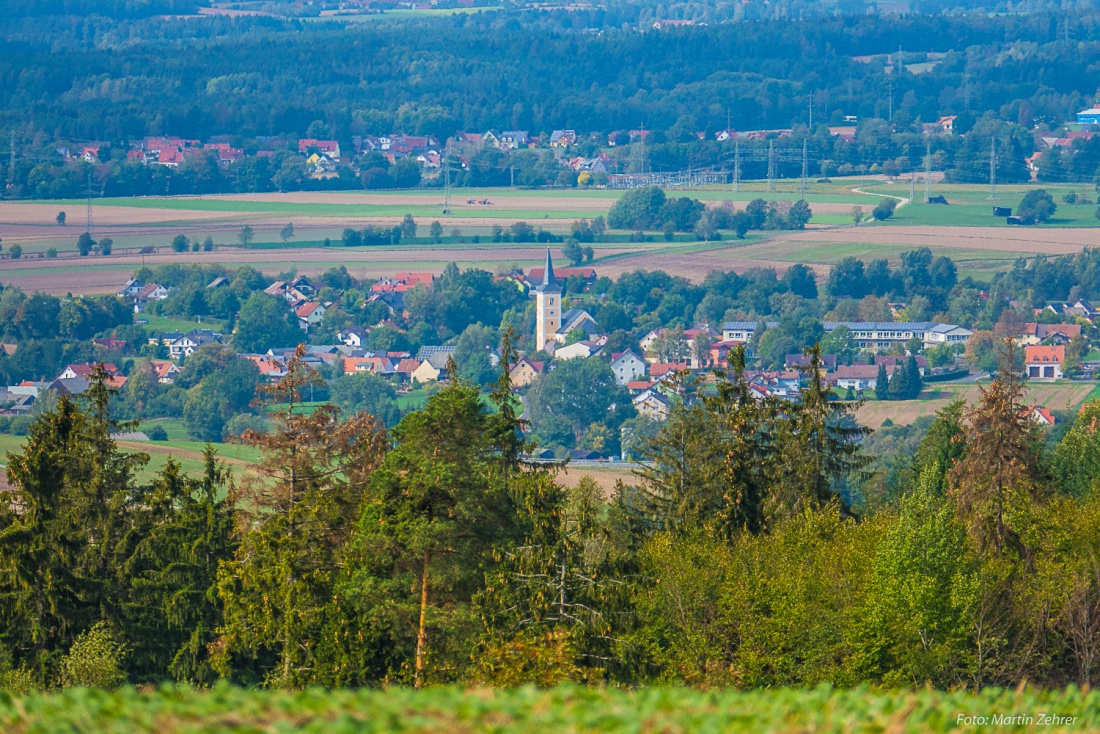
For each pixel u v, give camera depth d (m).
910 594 168.62
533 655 146.38
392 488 176.50
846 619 172.00
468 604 173.62
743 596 175.50
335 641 179.75
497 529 178.62
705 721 88.25
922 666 166.00
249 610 192.25
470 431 179.25
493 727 85.25
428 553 172.62
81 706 86.56
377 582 172.50
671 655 175.62
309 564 190.75
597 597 169.88
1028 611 178.00
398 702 88.75
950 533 174.50
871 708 93.19
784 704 92.44
